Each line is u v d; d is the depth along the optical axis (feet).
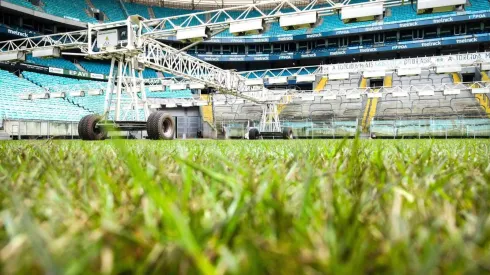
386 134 82.58
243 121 98.94
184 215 1.73
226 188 2.58
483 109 88.22
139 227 1.41
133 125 35.58
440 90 71.77
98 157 4.99
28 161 4.29
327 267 0.98
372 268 1.08
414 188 2.62
